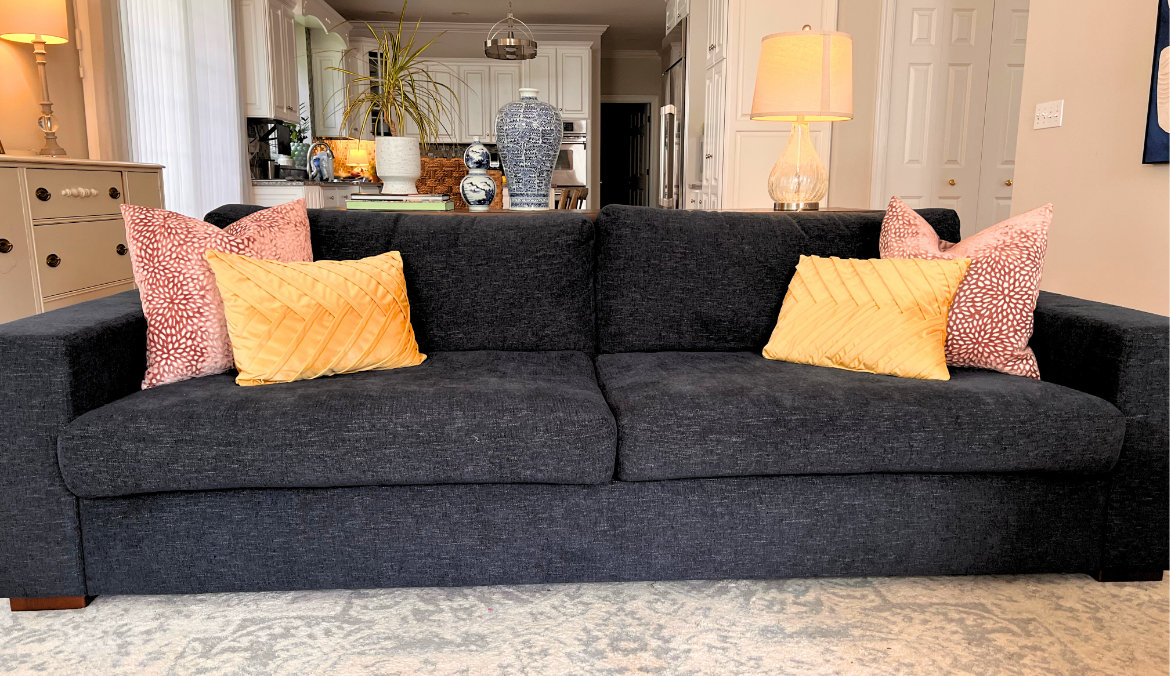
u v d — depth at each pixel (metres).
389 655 1.42
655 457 1.53
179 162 4.82
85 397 1.51
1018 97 4.99
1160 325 1.61
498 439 1.49
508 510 1.57
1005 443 1.55
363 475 1.49
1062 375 1.77
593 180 9.21
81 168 3.17
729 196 5.07
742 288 2.18
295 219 2.03
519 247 2.16
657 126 10.38
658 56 10.25
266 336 1.69
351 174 8.12
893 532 1.62
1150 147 2.91
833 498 1.60
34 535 1.50
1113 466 1.61
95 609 1.57
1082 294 3.36
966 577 1.73
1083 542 1.66
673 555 1.60
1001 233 1.93
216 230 1.84
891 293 1.87
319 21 6.88
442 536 1.57
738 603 1.61
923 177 5.04
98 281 3.29
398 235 2.15
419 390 1.60
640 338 2.17
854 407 1.57
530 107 2.76
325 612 1.57
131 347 1.69
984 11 4.88
